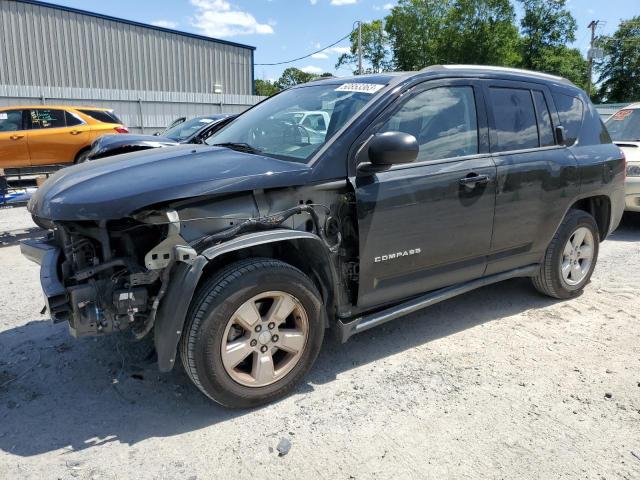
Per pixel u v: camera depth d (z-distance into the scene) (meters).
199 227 2.80
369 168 3.19
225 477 2.47
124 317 2.74
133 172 2.92
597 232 4.77
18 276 5.45
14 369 3.48
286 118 3.72
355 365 3.53
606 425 2.86
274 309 2.96
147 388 3.24
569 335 3.99
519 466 2.54
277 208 3.00
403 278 3.51
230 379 2.86
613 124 8.77
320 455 2.62
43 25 25.27
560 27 51.47
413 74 3.60
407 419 2.92
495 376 3.38
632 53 50.81
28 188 7.14
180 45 29.44
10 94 20.75
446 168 3.54
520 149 4.04
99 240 2.75
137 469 2.52
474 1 44.88
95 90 22.61
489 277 4.11
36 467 2.53
